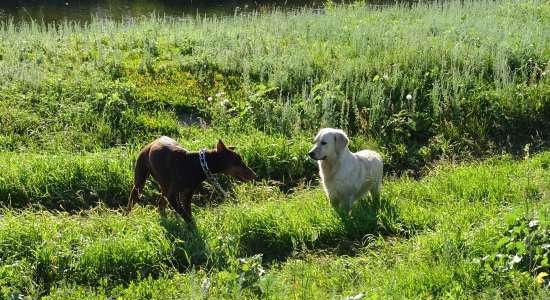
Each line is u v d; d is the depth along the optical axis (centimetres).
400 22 1631
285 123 1015
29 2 2405
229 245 659
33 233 657
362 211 737
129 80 1164
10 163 844
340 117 1045
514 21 1545
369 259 651
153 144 734
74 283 593
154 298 575
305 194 846
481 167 882
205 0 2508
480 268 580
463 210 729
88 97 1055
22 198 802
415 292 559
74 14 2228
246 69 1182
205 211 773
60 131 966
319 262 652
